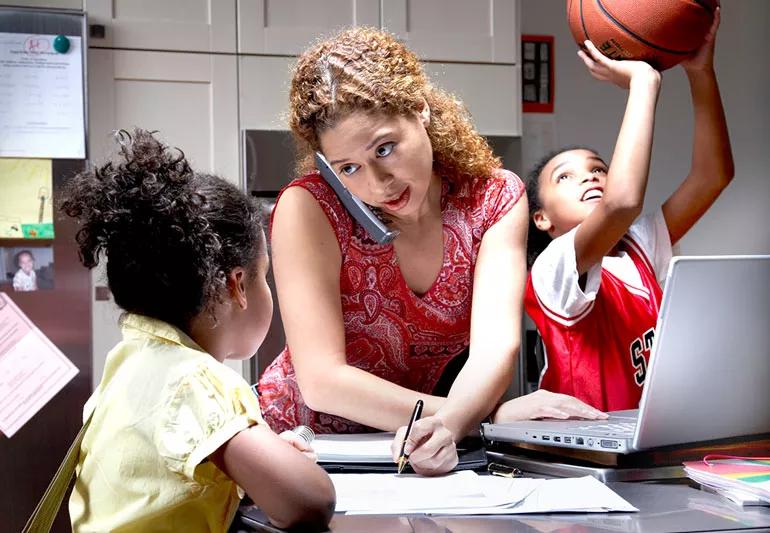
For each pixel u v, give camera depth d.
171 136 2.56
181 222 0.96
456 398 1.20
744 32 3.41
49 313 2.40
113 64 2.52
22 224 2.39
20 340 2.38
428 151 1.21
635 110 1.53
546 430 1.09
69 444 2.39
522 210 1.36
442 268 1.34
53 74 2.42
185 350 0.94
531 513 0.84
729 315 1.00
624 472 0.99
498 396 1.22
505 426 1.16
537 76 3.23
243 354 1.06
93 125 2.51
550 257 1.60
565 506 0.85
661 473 1.00
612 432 1.04
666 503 0.87
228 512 0.90
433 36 2.77
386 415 1.20
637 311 1.66
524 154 3.21
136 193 0.96
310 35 2.64
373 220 1.22
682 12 1.50
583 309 1.59
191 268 0.96
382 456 1.08
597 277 1.59
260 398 1.44
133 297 0.98
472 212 1.34
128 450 0.89
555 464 1.06
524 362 2.73
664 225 1.79
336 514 0.86
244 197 1.04
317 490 0.83
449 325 1.37
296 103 1.21
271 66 2.62
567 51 3.25
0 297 2.37
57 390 2.39
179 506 0.87
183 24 2.57
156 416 0.89
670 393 0.98
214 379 0.89
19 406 2.37
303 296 1.25
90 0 2.51
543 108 3.23
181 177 0.98
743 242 3.42
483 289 1.30
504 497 0.89
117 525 0.88
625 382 1.61
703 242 3.41
